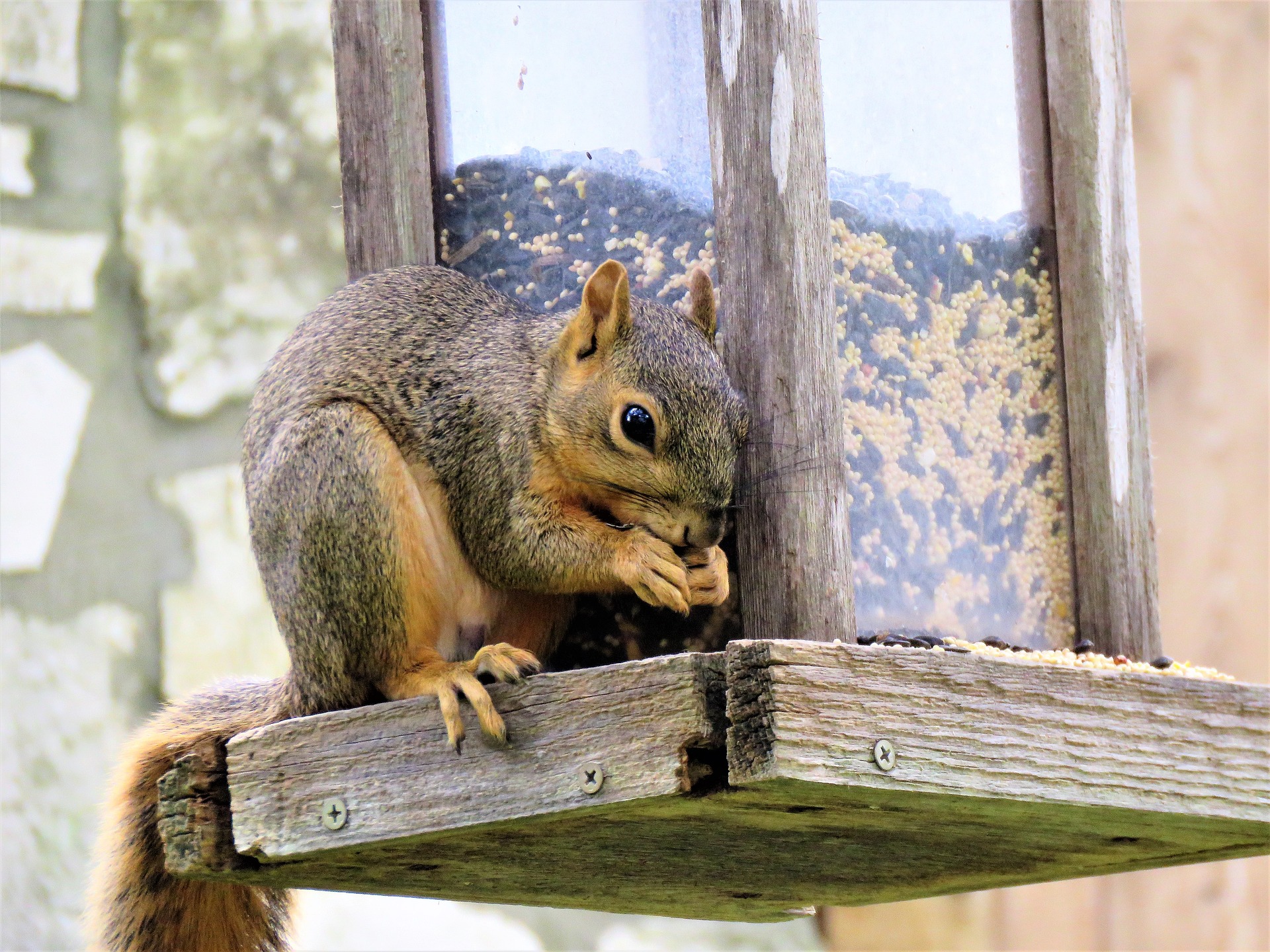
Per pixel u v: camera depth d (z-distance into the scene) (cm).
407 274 864
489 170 897
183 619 1329
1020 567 884
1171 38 1298
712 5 793
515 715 694
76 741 1290
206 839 748
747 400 774
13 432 1327
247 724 863
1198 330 1270
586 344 799
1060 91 920
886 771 648
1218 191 1282
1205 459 1257
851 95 859
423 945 1320
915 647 709
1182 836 771
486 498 807
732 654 639
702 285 796
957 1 909
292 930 912
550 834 725
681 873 838
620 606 848
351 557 779
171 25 1427
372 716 724
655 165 850
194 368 1370
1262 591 1242
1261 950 1241
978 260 892
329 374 825
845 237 841
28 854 1260
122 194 1393
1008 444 888
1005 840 772
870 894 927
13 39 1389
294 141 1418
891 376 847
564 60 881
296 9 1441
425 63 910
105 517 1333
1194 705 740
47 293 1355
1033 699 695
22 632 1298
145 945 856
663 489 769
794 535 759
